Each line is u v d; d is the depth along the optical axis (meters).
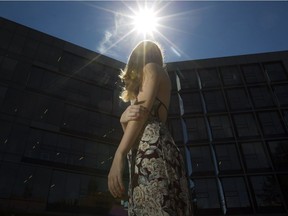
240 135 25.80
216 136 26.05
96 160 23.36
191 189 22.78
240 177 23.19
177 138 26.12
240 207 21.55
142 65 1.39
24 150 20.20
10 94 22.16
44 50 26.61
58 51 27.47
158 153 1.16
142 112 1.17
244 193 22.25
